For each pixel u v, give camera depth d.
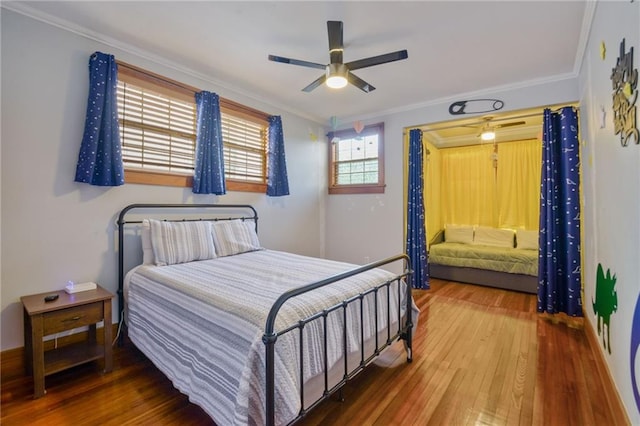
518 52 2.60
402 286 2.28
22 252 2.07
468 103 3.59
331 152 4.82
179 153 2.95
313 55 2.69
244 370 1.24
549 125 3.14
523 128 4.84
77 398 1.79
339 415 1.64
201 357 1.54
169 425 1.57
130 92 2.62
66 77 2.25
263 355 1.26
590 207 2.51
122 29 2.31
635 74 1.29
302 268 2.34
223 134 3.38
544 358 2.25
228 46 2.54
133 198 2.62
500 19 2.14
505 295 3.93
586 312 2.73
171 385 1.92
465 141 5.41
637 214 1.33
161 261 2.44
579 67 2.82
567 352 2.34
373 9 2.04
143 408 1.70
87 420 1.61
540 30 2.27
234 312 1.47
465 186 5.44
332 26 2.02
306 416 1.63
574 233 3.02
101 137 2.35
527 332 2.73
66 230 2.26
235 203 3.47
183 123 2.98
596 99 2.13
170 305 1.86
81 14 2.12
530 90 3.22
